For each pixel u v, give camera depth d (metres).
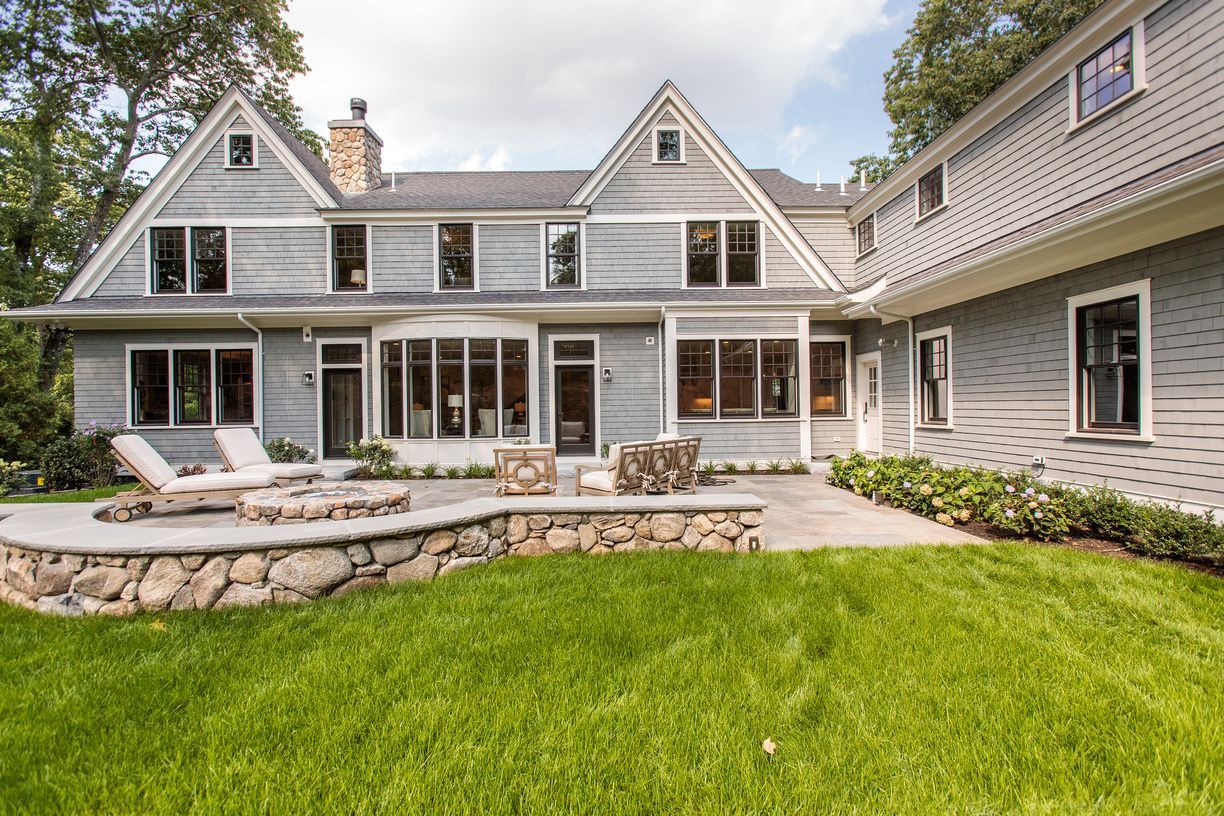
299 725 2.07
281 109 17.52
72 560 3.32
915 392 9.41
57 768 1.84
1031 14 14.74
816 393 11.62
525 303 9.98
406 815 1.61
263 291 10.73
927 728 2.03
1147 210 4.50
